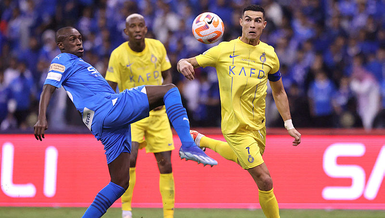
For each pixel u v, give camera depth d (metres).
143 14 42.59
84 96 14.64
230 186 23.08
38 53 40.19
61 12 42.84
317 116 34.00
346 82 35.44
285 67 36.19
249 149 15.77
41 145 23.31
